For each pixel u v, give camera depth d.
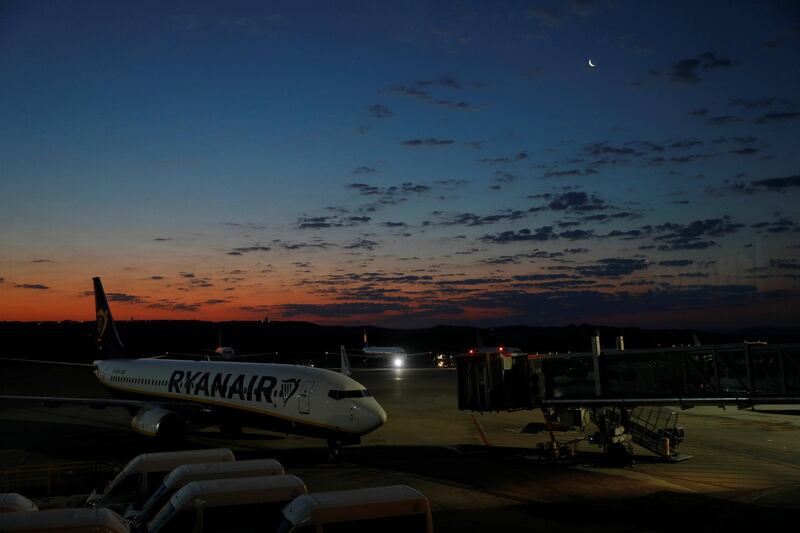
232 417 36.31
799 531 19.27
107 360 50.12
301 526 14.66
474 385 34.38
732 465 30.47
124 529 14.22
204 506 16.28
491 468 29.97
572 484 26.50
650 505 23.00
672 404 29.31
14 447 37.69
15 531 13.29
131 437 41.38
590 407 31.86
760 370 27.19
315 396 32.03
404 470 29.50
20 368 132.00
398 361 129.12
